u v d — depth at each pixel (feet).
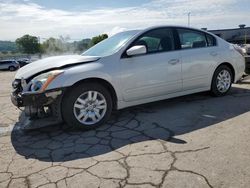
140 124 13.32
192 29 16.46
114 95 13.64
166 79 14.88
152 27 14.98
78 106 12.62
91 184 8.20
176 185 7.87
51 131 13.23
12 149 11.31
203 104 16.25
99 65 12.91
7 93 25.89
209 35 17.33
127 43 13.99
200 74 16.42
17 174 9.12
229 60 17.88
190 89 16.24
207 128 12.21
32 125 13.42
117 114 15.19
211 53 16.88
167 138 11.34
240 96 17.81
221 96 18.03
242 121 12.84
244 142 10.47
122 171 8.82
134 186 7.96
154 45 14.78
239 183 7.82
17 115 16.69
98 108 13.19
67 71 12.21
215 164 8.91
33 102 11.96
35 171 9.25
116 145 10.97
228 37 138.82
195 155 9.62
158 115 14.60
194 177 8.22
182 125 12.82
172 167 8.87
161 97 15.10
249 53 25.81
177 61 15.19
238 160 9.10
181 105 16.30
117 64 13.37
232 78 18.61
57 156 10.34
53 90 11.84
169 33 15.40
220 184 7.82
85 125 12.84
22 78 13.00
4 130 13.82
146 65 14.08
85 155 10.24
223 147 10.13
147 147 10.54
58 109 12.37
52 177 8.77
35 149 11.18
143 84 14.12
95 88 12.87
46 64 13.29
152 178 8.30
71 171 9.08
